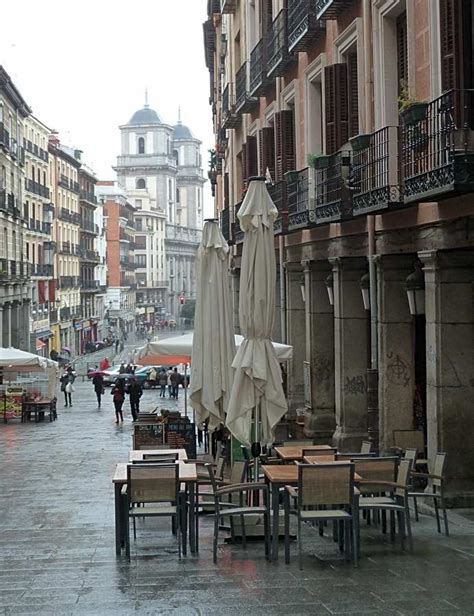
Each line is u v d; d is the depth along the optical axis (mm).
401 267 16906
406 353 17016
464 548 11062
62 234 88500
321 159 18766
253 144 30703
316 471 10188
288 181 22266
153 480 11062
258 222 13625
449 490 14148
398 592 8945
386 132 15594
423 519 13320
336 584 9328
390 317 16984
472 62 11711
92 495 17484
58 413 40281
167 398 47375
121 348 96688
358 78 17859
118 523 11219
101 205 116250
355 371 19875
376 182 15992
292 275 25047
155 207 160375
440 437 14242
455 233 13523
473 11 11695
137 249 152250
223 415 15703
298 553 10797
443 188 11719
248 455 15195
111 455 24750
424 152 13062
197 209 183375
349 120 18719
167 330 150250
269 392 13695
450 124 11797
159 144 163500
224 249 15836
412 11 14656
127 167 163750
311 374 22500
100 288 109875
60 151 85250
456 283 14211
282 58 23297
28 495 17672
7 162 61438
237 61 35875
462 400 14234
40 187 75688
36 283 74000
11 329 64312
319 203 19891
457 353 14234
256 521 12508
